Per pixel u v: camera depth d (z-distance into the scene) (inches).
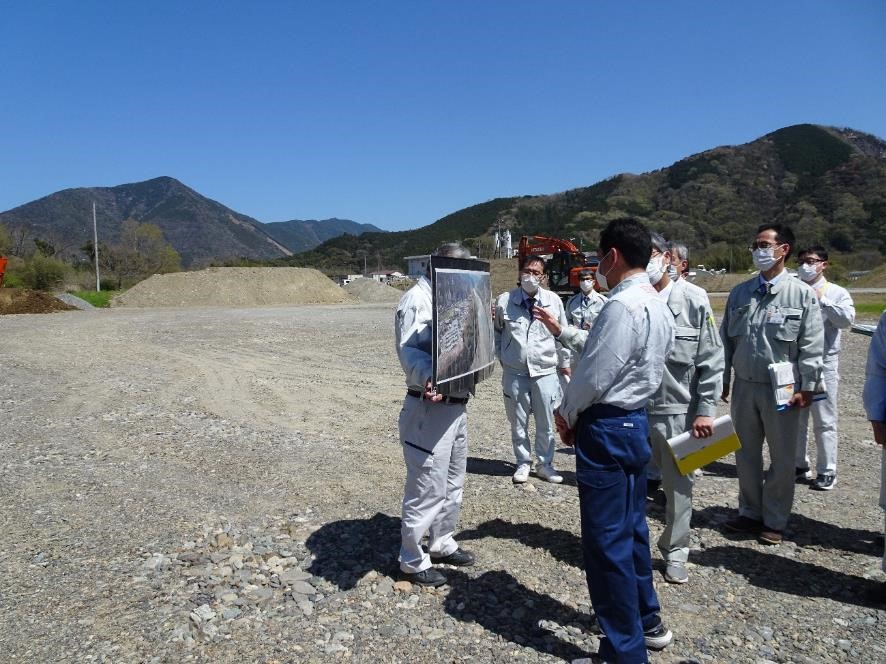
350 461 255.4
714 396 159.0
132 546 171.5
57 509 199.2
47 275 1621.6
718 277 1995.6
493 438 300.0
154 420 323.9
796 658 125.0
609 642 118.9
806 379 171.8
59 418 326.3
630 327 116.3
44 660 120.3
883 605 145.6
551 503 209.9
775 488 177.2
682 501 155.2
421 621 136.6
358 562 164.6
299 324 887.7
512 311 226.8
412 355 144.9
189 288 1561.3
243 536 179.0
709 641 131.1
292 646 126.0
